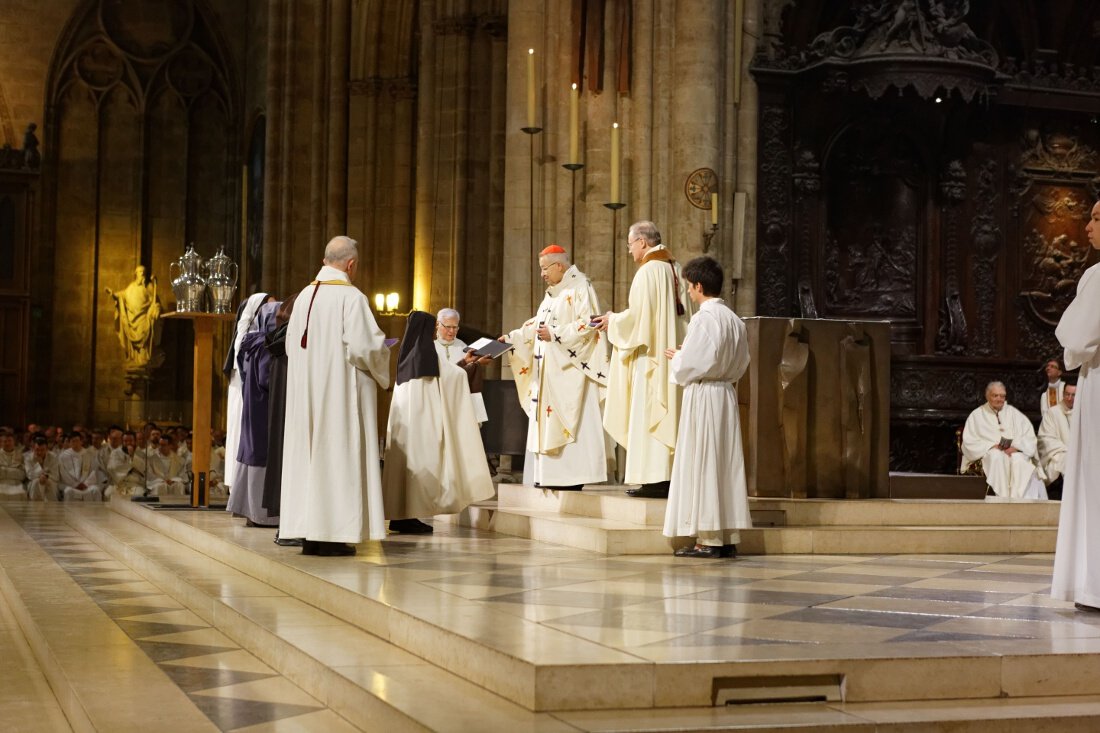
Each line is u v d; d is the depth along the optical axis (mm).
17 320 29656
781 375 9977
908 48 16469
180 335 31500
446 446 10398
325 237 23906
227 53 32188
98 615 8391
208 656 6953
